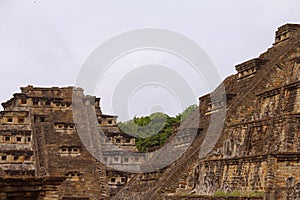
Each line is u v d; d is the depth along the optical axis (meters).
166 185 59.34
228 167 48.44
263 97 54.03
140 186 68.06
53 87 95.88
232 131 54.66
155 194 58.47
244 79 70.25
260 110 54.19
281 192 39.62
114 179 77.44
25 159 77.88
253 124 50.47
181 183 58.59
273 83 61.41
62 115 90.19
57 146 82.19
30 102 91.19
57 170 76.69
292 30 69.31
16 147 80.62
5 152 77.25
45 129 86.12
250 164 45.03
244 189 45.19
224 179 48.75
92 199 72.56
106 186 75.19
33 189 28.72
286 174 40.69
